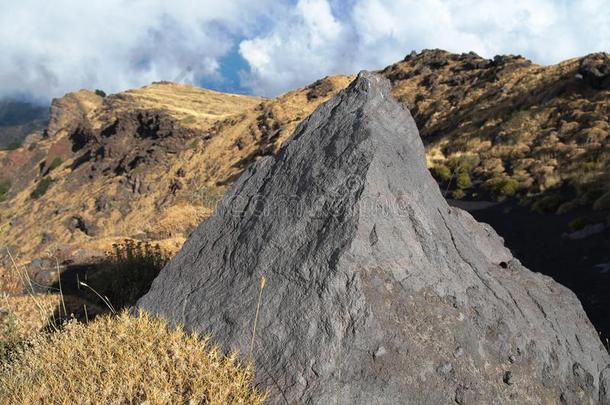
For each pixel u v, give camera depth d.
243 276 4.41
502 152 30.48
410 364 3.66
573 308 5.19
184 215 17.89
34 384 3.78
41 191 76.00
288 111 62.72
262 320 4.00
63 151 89.19
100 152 73.56
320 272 4.00
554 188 23.08
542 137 30.12
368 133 4.77
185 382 3.55
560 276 12.98
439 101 49.09
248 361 3.84
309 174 4.77
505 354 4.11
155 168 61.94
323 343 3.71
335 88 67.25
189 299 4.54
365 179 4.35
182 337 4.14
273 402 3.51
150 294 4.86
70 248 12.86
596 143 25.58
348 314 3.78
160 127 67.25
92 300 8.38
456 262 4.51
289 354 3.76
